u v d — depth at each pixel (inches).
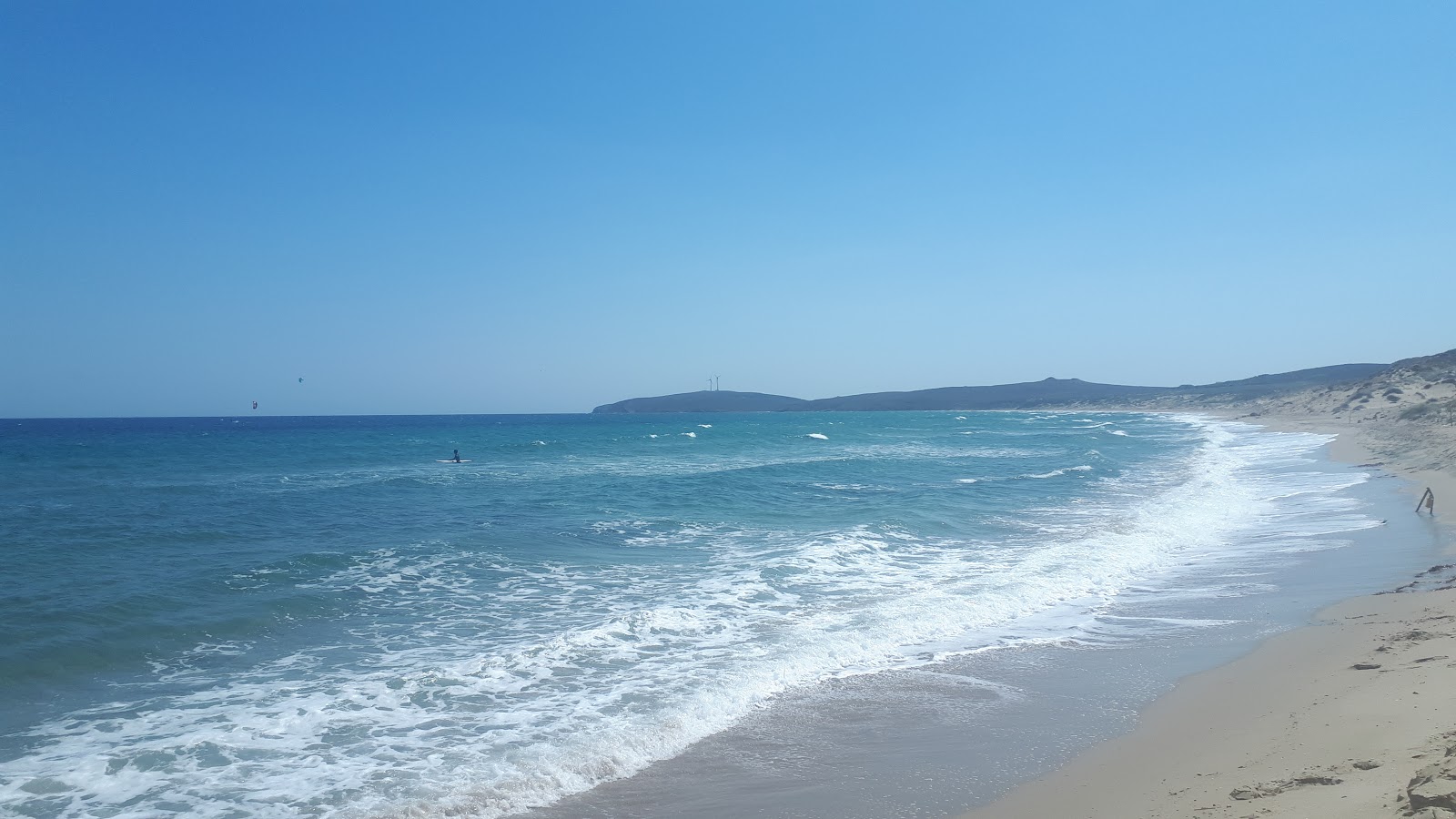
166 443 2854.3
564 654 406.3
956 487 1149.1
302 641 437.7
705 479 1286.9
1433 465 1093.1
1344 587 514.0
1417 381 3134.8
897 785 265.6
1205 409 5851.4
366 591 547.2
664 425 5339.6
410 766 284.7
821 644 415.8
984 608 486.9
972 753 289.7
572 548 698.8
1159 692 345.4
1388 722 261.4
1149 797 238.5
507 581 573.3
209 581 567.2
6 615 472.7
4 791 267.1
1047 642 424.8
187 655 412.8
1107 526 781.9
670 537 754.2
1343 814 194.4
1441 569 538.6
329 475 1494.8
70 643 424.5
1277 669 359.3
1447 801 177.9
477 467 1676.9
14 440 3056.1
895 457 1806.1
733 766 283.9
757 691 355.9
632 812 252.5
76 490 1224.8
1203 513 852.6
